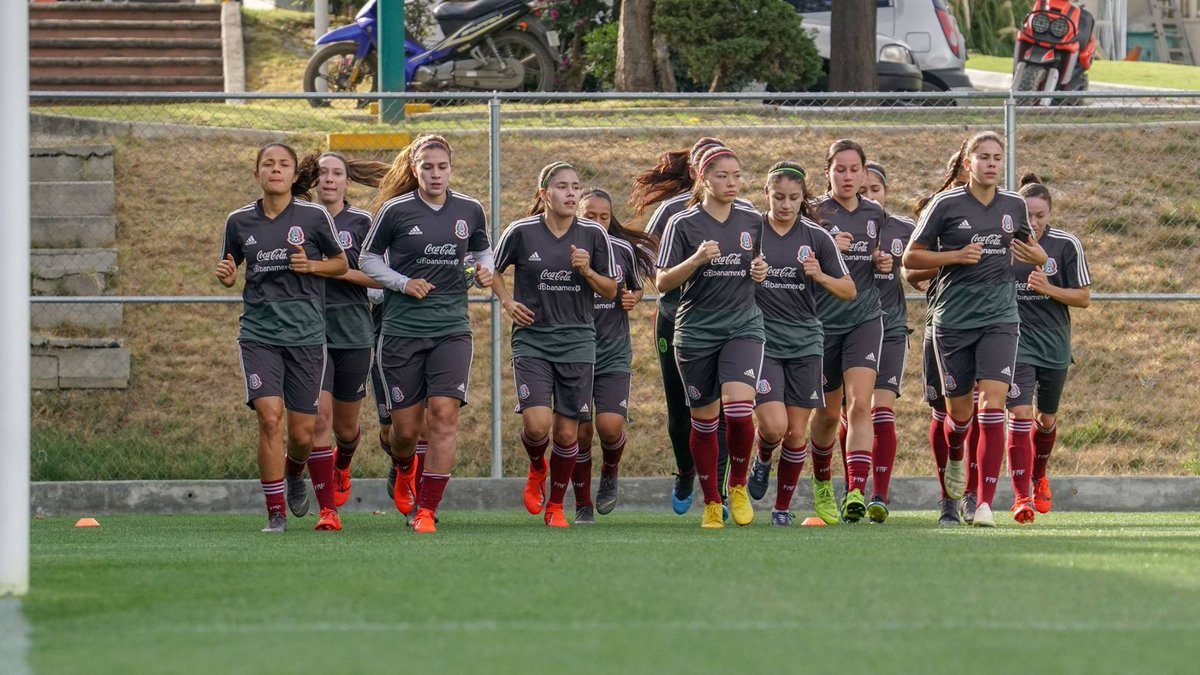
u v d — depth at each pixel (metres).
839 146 32.81
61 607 16.47
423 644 13.67
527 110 51.50
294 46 76.62
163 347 45.19
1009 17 124.62
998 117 55.66
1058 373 34.31
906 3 74.75
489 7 60.00
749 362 29.70
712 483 30.88
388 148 50.03
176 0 84.62
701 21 59.72
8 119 16.88
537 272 31.39
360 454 41.94
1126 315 47.34
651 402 44.12
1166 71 111.81
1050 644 13.59
